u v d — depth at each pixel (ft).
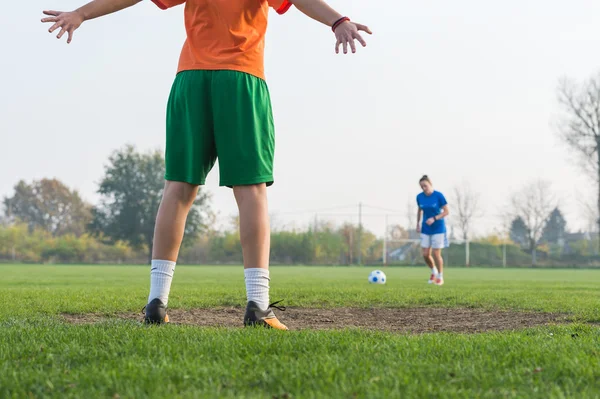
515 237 152.25
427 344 8.55
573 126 134.10
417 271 86.74
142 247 173.99
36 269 77.51
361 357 7.44
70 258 151.02
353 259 143.02
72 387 5.99
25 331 9.76
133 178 169.68
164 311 11.55
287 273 66.74
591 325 12.93
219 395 5.59
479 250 144.25
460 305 18.43
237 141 11.02
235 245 142.00
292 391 5.82
